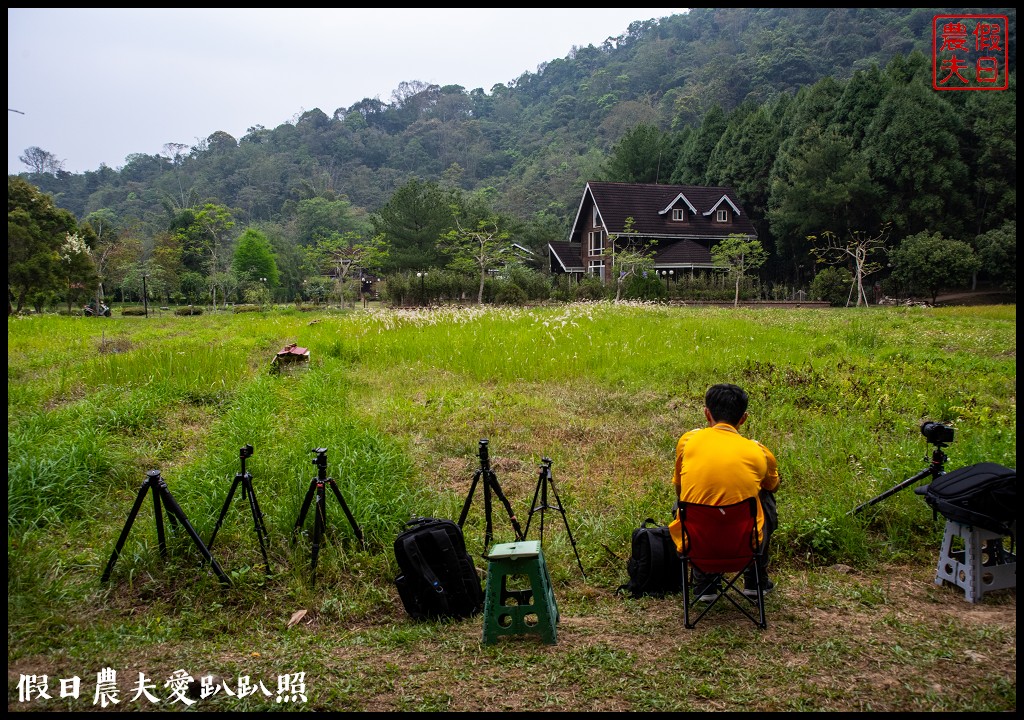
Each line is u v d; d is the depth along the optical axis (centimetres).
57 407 827
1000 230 3572
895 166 3900
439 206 4666
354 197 10662
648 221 4378
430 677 311
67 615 372
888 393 856
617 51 13812
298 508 474
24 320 2255
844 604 382
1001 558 398
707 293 3725
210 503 489
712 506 337
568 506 539
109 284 4703
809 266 4444
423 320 1708
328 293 4434
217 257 5819
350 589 412
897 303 3488
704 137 5422
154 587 404
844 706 280
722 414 376
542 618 341
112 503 529
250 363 1202
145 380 951
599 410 841
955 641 334
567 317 1588
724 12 11694
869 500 496
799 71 8056
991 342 1424
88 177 11969
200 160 11800
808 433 699
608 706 284
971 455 567
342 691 299
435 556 378
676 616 372
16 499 483
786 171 4434
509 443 706
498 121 13225
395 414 809
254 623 375
